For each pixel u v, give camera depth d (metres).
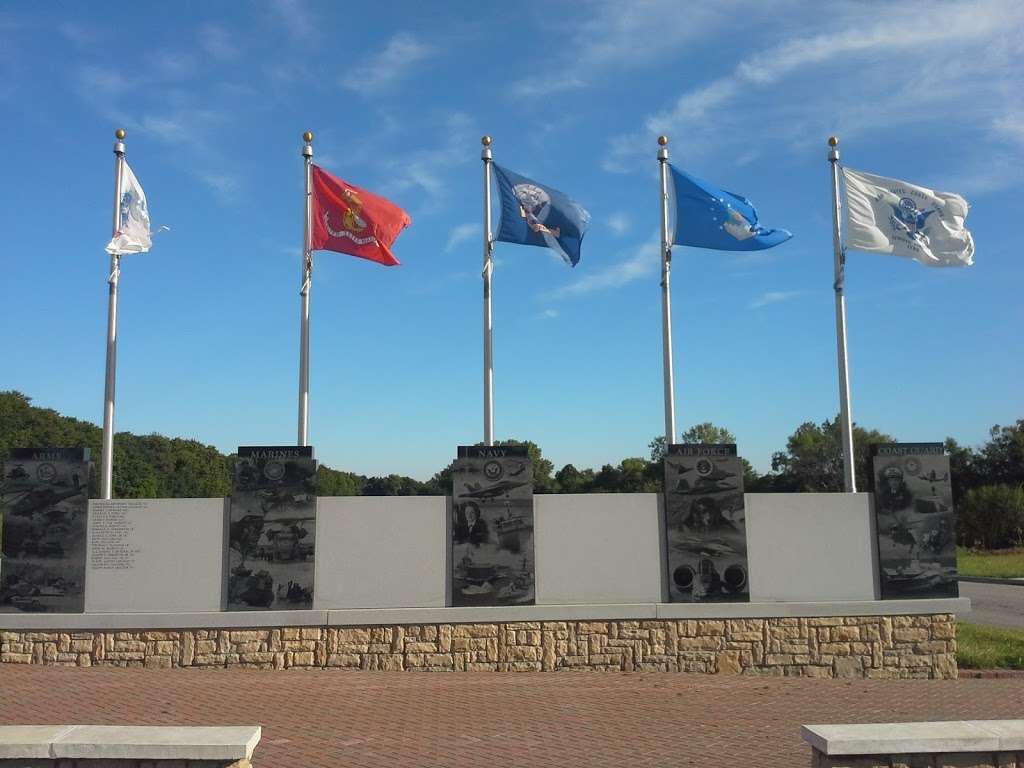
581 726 9.66
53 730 5.83
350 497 13.43
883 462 14.05
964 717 10.32
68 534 13.20
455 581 13.36
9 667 12.70
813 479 57.59
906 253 16.08
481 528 13.47
